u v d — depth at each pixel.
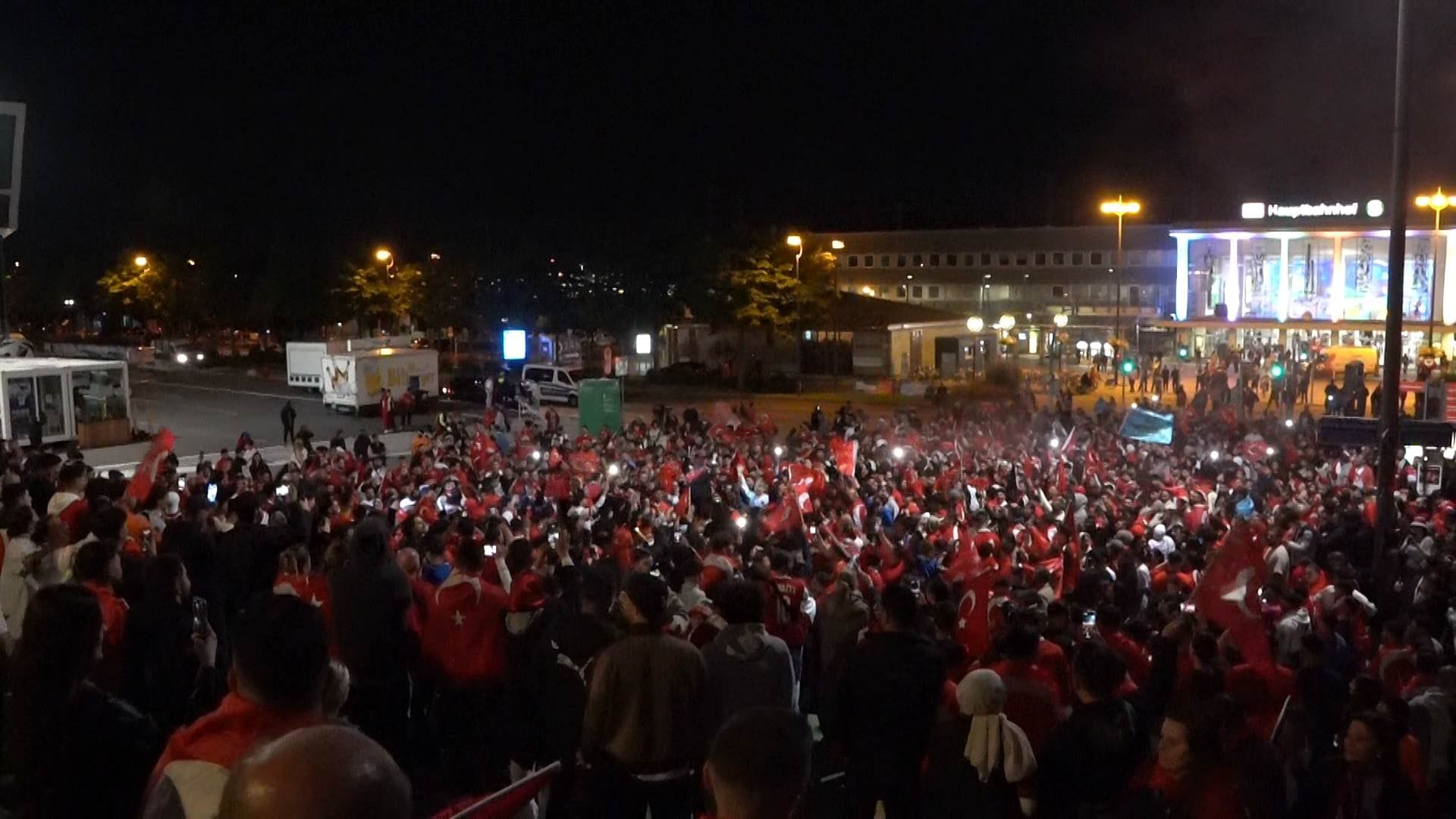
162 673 7.19
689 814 6.49
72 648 4.66
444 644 8.60
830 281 76.88
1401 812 7.17
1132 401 60.22
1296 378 54.91
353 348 60.19
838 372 76.81
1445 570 13.22
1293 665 10.48
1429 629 11.60
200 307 101.81
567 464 26.53
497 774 8.44
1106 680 6.61
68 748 4.58
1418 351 57.00
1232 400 53.69
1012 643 7.55
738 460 25.81
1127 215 98.25
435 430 40.72
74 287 114.62
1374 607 12.92
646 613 6.44
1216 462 27.92
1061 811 6.57
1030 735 7.32
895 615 7.15
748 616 7.40
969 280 98.44
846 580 10.41
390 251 88.69
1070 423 42.62
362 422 55.25
